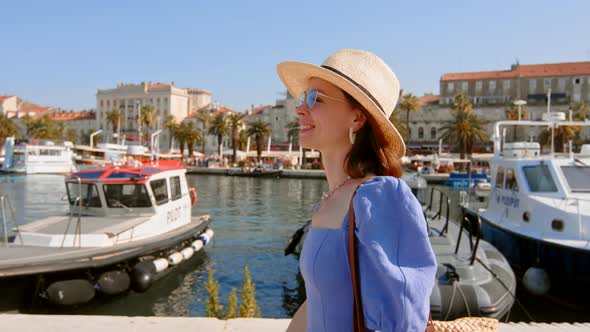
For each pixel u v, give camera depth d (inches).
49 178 2060.8
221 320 136.3
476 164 2709.2
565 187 410.9
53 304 357.7
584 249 348.8
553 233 392.5
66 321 134.0
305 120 63.6
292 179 2311.8
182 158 3380.9
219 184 2003.0
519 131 2910.9
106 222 454.3
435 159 2405.3
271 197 1486.2
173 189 541.3
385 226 48.8
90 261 375.6
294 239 538.0
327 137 61.1
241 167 2733.8
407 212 49.1
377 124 59.6
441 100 3772.1
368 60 61.1
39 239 399.2
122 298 419.8
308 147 63.1
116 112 4106.8
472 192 710.5
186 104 5054.1
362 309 49.4
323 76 60.4
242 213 1113.4
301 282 487.8
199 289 465.7
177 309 413.1
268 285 488.1
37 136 3961.6
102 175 478.9
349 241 50.6
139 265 422.6
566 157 456.1
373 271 48.1
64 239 401.4
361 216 49.6
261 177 2428.6
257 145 3004.4
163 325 132.2
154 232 482.3
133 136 4808.1
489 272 303.6
